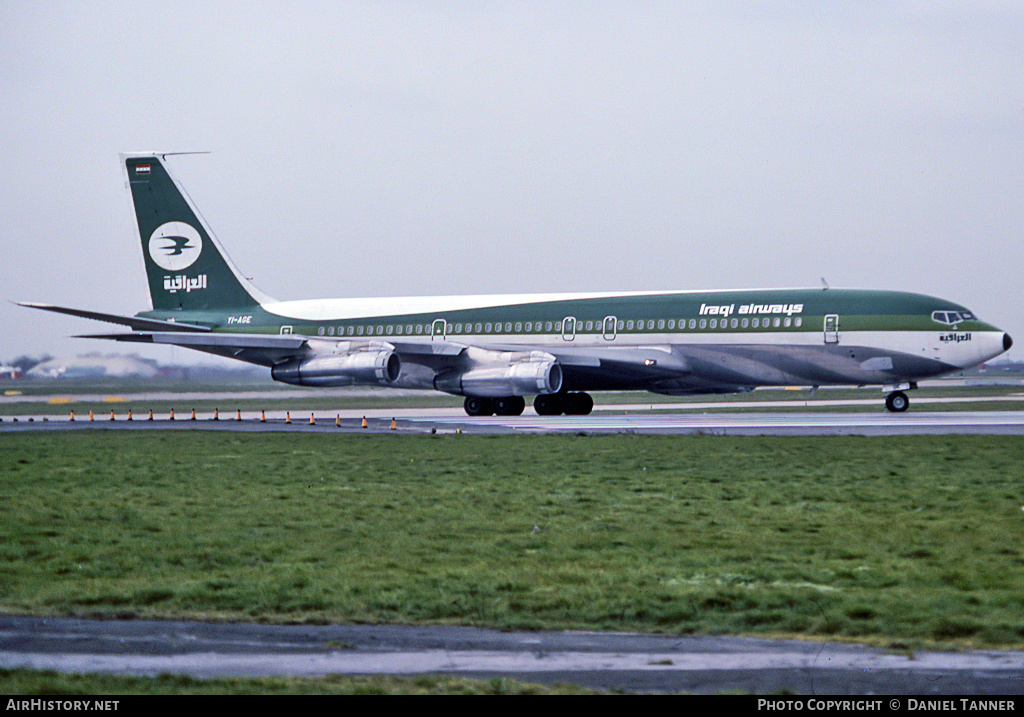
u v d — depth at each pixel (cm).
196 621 5306
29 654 4716
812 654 4694
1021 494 9169
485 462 12106
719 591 5756
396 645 4862
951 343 18100
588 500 9156
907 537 7319
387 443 14500
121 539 7494
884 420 18138
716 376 19488
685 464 11719
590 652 4750
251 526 7994
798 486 9888
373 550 7050
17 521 8244
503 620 5266
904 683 4303
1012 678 4353
